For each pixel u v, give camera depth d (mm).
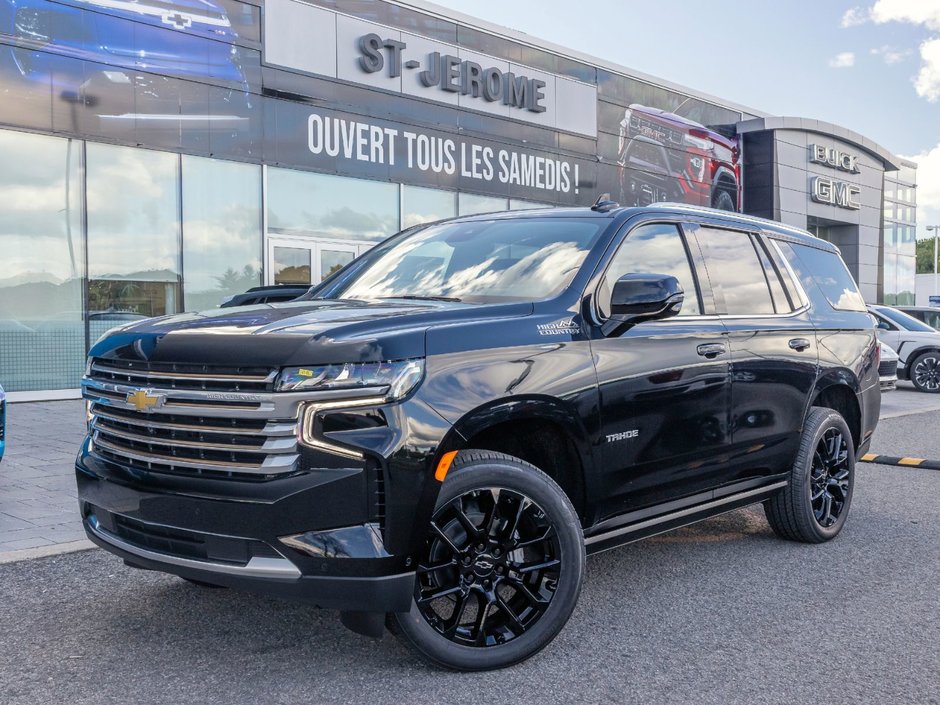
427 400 3021
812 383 5031
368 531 2920
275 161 14898
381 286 4191
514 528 3297
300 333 3004
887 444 9680
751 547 5148
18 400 12320
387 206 16734
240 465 2961
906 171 36688
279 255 15062
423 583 3174
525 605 3414
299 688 3104
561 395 3422
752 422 4531
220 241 14266
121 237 13188
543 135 20047
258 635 3602
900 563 4828
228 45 14227
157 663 3312
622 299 3588
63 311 12688
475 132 18391
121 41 13016
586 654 3467
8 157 12086
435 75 17469
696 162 25688
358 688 3109
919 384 16406
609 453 3670
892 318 17047
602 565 4758
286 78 15023
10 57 12000
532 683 3182
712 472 4316
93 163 12852
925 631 3762
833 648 3557
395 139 16812
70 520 5508
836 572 4637
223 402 2988
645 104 23359
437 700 3020
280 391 2893
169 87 13570
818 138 30078
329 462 2889
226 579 3000
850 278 5918
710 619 3885
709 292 4438
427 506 2998
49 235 12508
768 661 3416
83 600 4031
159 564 3162
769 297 4914
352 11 16000
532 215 4406
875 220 34062
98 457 3412
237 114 14398
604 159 21906
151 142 13406
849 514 6074
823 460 5238
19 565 4555
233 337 3062
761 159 28062
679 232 4434
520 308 3545
